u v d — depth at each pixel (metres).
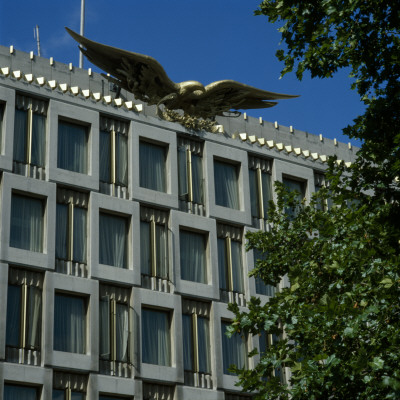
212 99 72.56
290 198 44.69
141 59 68.06
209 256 67.62
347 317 32.50
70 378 58.88
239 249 69.88
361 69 37.75
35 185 61.75
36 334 58.41
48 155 63.00
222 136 72.00
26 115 63.59
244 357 66.25
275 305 35.75
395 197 35.22
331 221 38.75
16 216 60.78
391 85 36.50
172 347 63.53
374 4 36.59
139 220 65.44
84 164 65.00
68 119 65.12
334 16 36.38
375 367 30.28
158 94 70.12
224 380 64.38
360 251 34.34
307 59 37.50
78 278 61.16
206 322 65.94
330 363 31.44
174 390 62.34
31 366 57.22
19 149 62.44
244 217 70.56
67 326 60.00
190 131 70.50
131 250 64.25
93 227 63.06
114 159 66.12
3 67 65.38
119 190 65.69
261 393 34.47
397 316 32.94
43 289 59.69
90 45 67.81
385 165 35.66
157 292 64.06
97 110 66.44
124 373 60.75
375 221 35.19
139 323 62.47
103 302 61.75
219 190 70.81
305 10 36.88
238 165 72.56
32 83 64.19
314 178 76.56
